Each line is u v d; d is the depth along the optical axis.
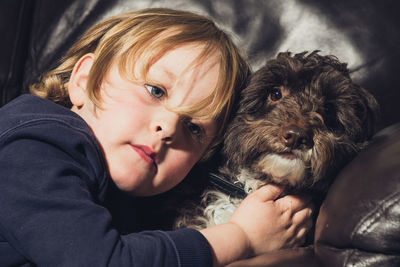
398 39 2.11
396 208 1.22
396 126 1.73
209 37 1.71
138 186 1.57
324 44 2.17
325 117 1.85
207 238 1.44
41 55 2.36
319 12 2.20
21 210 1.24
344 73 1.98
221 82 1.67
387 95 2.10
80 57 1.87
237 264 1.36
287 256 1.43
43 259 1.21
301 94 1.86
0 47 2.35
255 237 1.58
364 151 1.57
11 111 1.47
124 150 1.52
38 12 2.39
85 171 1.40
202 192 2.00
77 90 1.67
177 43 1.61
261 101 1.91
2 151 1.33
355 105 1.92
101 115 1.55
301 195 1.78
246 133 1.80
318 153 1.65
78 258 1.20
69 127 1.42
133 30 1.64
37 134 1.34
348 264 1.27
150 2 2.31
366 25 2.15
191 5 2.29
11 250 1.30
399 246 1.21
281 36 2.22
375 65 2.12
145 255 1.28
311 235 1.84
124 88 1.54
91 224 1.26
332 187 1.52
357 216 1.28
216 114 1.70
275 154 1.71
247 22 2.25
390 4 2.15
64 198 1.26
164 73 1.55
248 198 1.71
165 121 1.53
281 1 2.24
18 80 2.36
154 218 1.97
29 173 1.29
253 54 2.22
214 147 1.91
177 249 1.33
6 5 2.37
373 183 1.30
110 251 1.24
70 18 2.36
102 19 2.33
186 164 1.67
